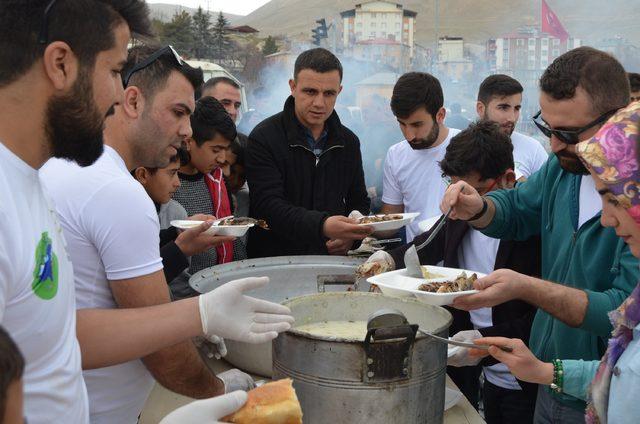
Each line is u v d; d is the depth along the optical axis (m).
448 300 1.52
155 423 1.57
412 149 3.15
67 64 0.95
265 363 1.61
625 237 1.11
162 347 1.20
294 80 2.74
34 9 0.91
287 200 2.75
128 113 1.43
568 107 1.49
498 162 2.12
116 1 1.02
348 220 2.46
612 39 33.62
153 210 1.33
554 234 1.75
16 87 0.93
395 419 1.24
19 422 0.53
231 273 1.97
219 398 0.94
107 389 1.36
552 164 1.81
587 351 1.62
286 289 2.06
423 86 2.92
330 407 1.23
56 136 0.98
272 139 2.68
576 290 1.49
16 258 0.90
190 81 1.48
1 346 0.51
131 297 1.28
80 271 1.28
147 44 1.47
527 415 2.14
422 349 1.25
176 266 1.83
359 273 1.93
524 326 1.93
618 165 1.06
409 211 3.20
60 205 1.25
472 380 2.39
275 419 0.97
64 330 1.03
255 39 60.56
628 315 1.13
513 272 1.51
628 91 1.51
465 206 1.88
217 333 1.22
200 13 41.25
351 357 1.21
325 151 2.77
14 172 0.94
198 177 2.59
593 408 1.22
